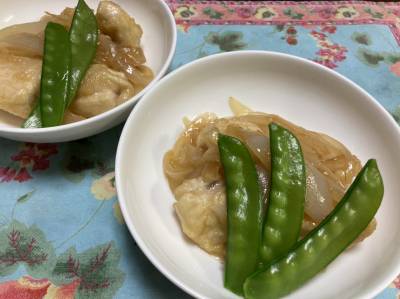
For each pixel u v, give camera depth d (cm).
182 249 17
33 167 21
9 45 22
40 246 18
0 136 20
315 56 26
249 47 26
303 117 22
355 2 30
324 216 17
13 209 19
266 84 22
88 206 19
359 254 17
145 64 24
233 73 22
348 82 20
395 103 24
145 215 18
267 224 16
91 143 22
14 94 21
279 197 16
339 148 19
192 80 21
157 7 25
